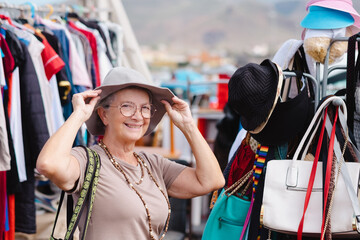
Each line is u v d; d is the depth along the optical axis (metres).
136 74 2.48
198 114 6.30
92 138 4.49
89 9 5.39
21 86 3.88
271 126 2.75
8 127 3.73
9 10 4.57
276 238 2.87
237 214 2.95
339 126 2.70
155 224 2.45
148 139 7.18
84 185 2.31
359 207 2.54
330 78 5.43
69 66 4.45
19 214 3.97
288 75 2.81
